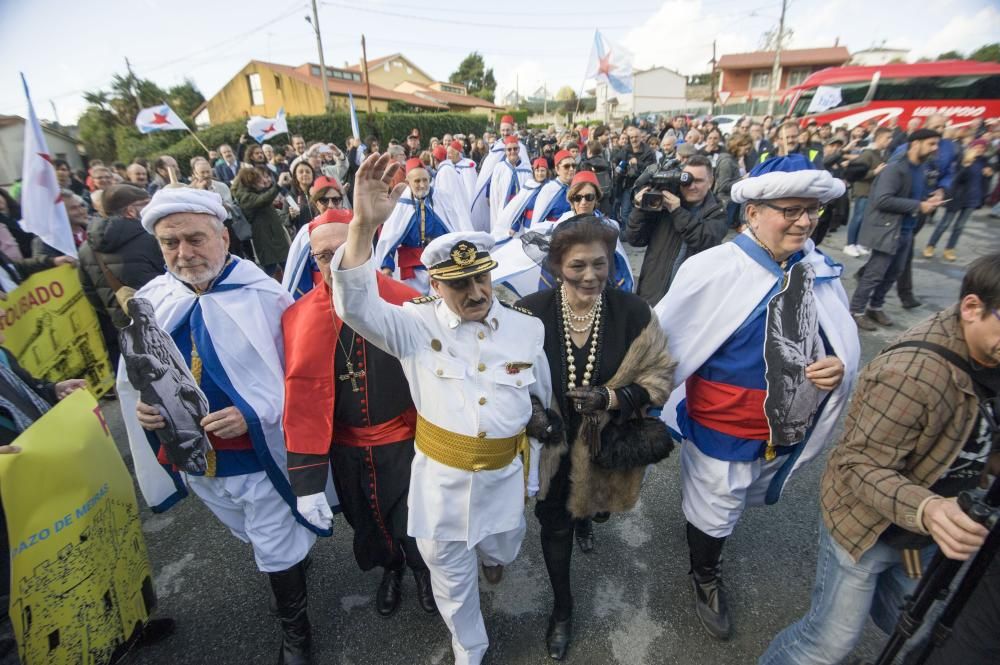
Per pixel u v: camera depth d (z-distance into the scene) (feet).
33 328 10.07
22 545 5.03
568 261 5.63
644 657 7.13
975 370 4.25
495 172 23.25
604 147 33.30
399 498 6.75
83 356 11.23
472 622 6.57
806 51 148.66
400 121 81.87
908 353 4.43
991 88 48.70
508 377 5.68
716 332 6.44
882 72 52.26
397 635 7.57
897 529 4.78
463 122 95.61
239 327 6.54
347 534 9.61
